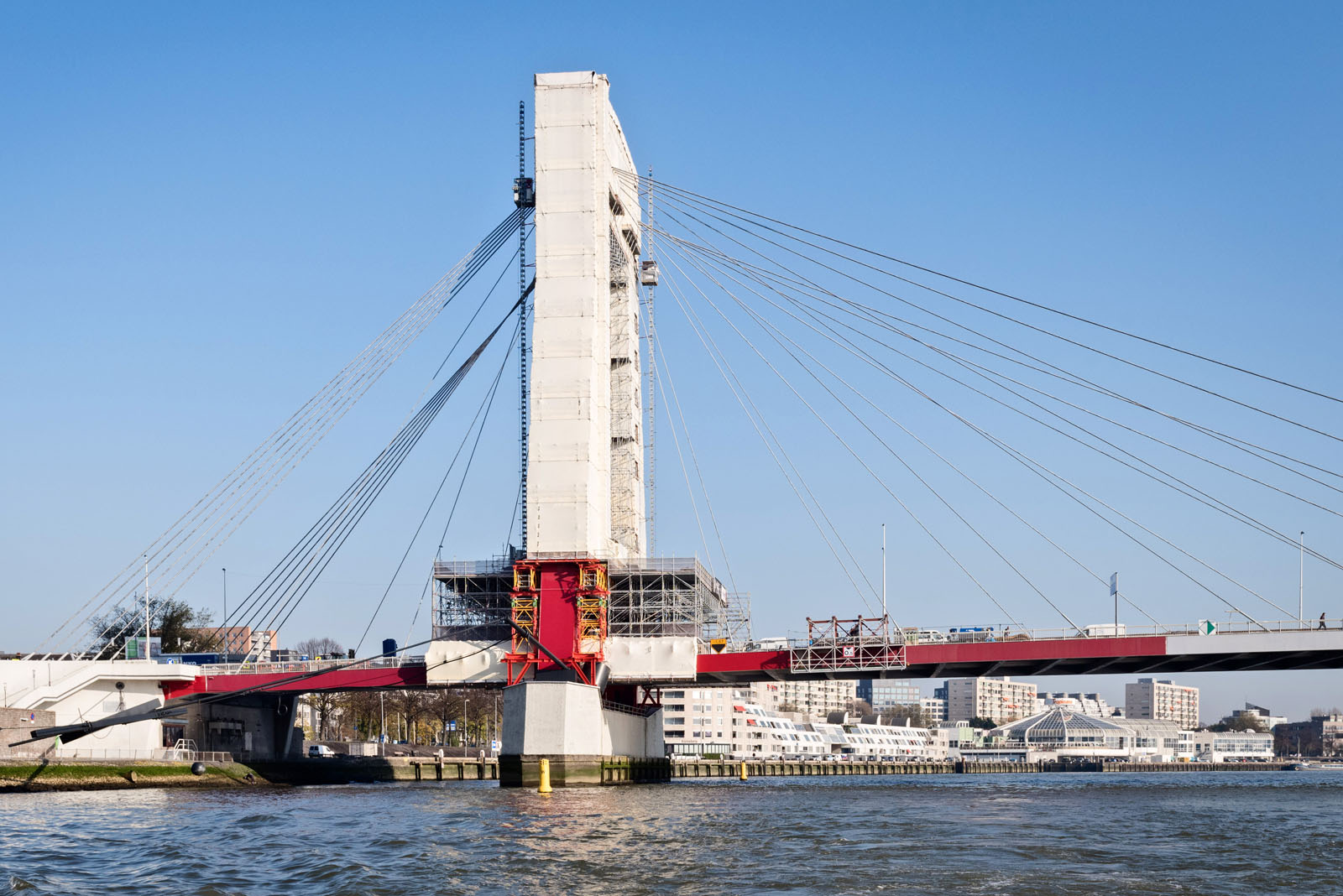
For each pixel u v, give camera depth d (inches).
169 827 1989.4
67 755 3432.6
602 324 3860.7
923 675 3752.5
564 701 3169.3
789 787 3814.0
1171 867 1509.6
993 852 1651.1
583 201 3774.6
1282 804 2842.0
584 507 3641.7
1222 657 3400.6
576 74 3846.0
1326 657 3361.2
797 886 1346.0
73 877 1401.3
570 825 2030.0
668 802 2669.8
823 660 3570.4
